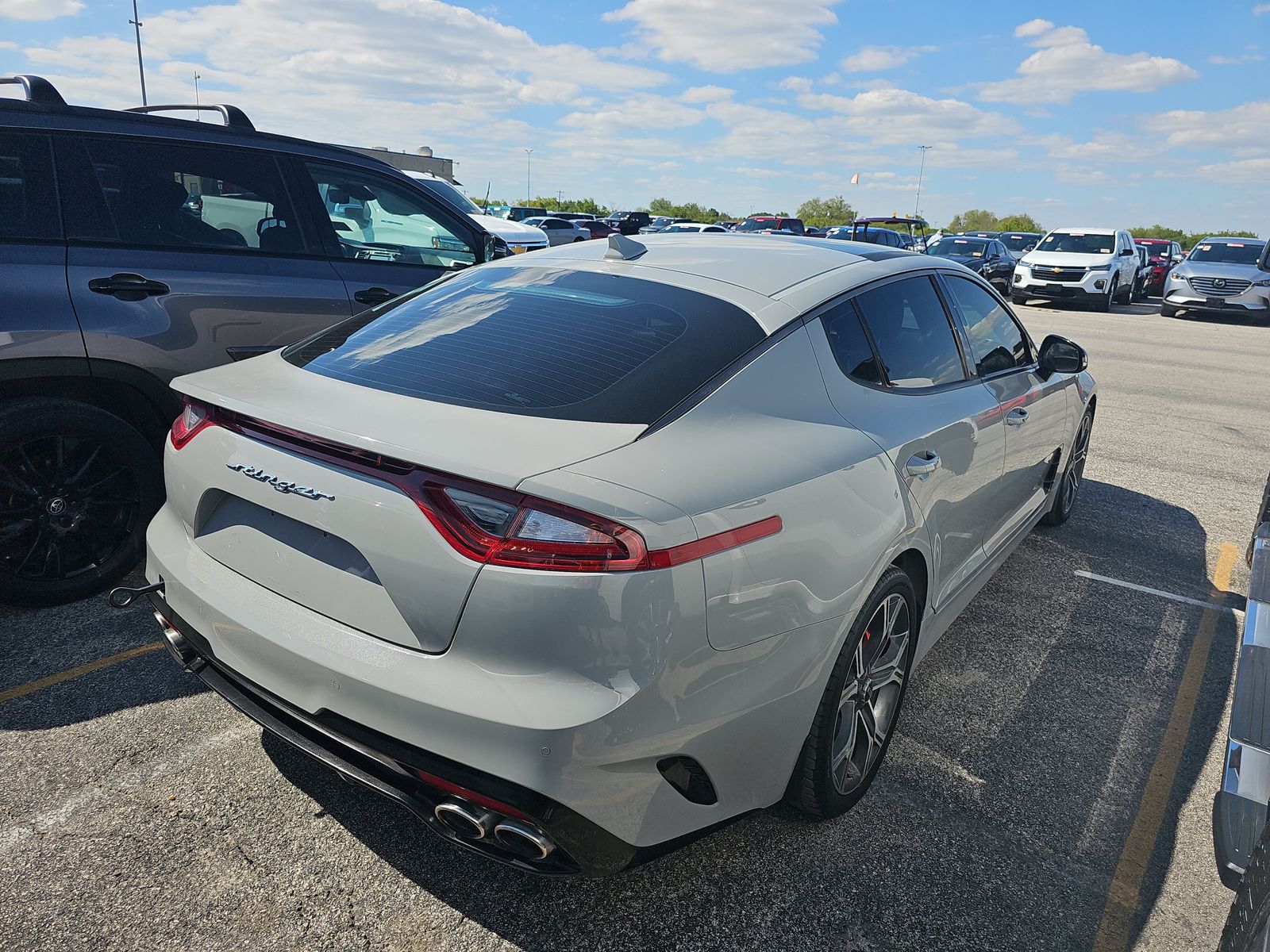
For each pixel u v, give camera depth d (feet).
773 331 7.80
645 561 5.70
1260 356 43.75
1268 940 4.09
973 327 11.32
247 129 13.23
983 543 11.37
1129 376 35.42
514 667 5.69
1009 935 7.01
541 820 5.63
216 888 7.07
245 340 12.60
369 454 6.10
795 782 7.58
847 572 7.23
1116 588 14.06
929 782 8.93
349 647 6.21
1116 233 67.92
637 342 7.48
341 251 13.84
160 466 11.94
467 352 7.48
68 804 7.94
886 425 8.36
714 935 6.86
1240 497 19.44
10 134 11.18
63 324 11.02
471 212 40.91
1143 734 10.01
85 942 6.48
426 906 7.00
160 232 12.08
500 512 5.72
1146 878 7.73
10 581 11.07
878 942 6.86
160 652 10.55
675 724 6.00
